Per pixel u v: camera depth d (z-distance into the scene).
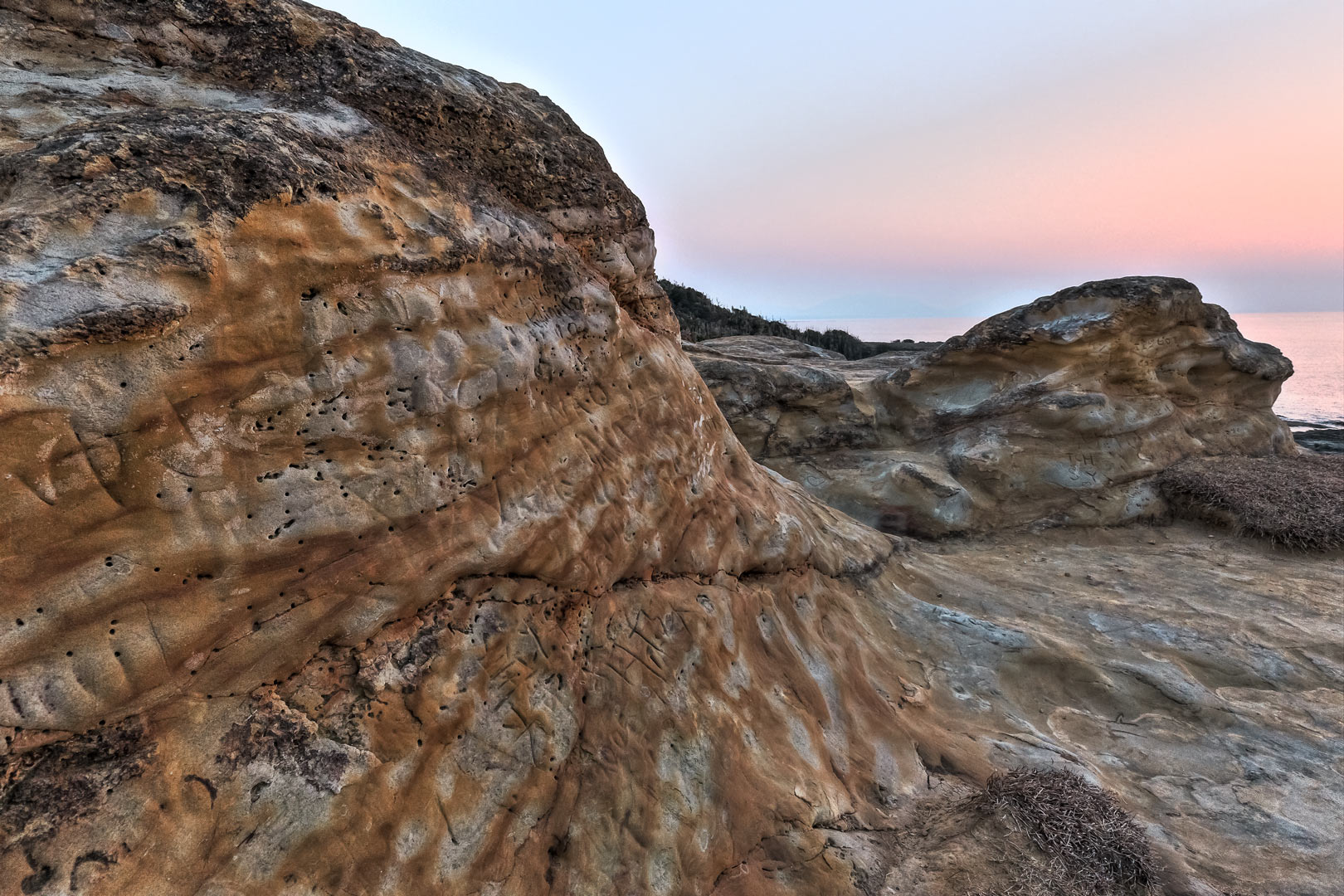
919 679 4.65
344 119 2.53
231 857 1.77
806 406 9.15
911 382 9.26
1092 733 4.34
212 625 1.87
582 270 3.54
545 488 2.90
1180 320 8.37
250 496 1.95
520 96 3.62
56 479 1.56
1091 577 6.40
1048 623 5.45
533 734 2.55
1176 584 6.20
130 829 1.64
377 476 2.26
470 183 2.97
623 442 3.53
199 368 1.82
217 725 1.85
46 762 1.56
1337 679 4.73
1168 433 8.43
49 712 1.57
